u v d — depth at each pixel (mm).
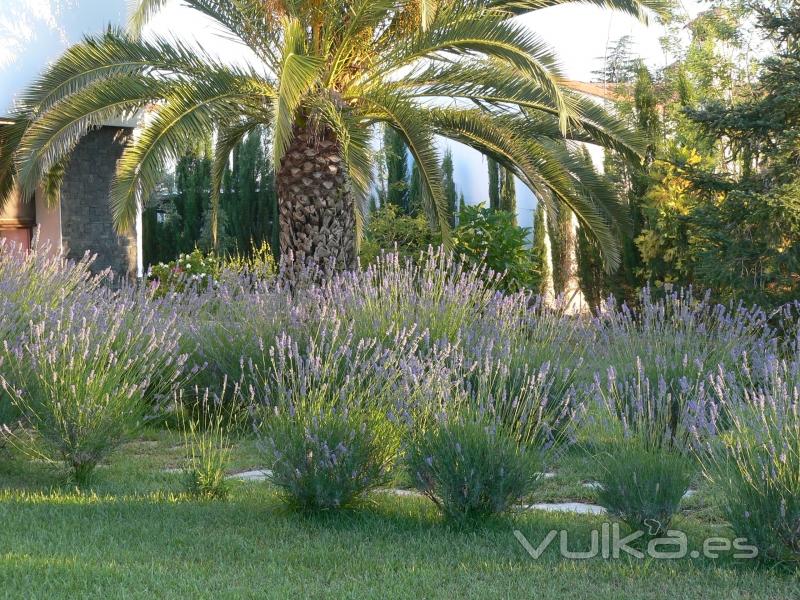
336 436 5488
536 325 8422
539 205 18734
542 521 5367
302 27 11594
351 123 11398
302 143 12141
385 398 5992
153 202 24453
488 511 5262
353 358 7840
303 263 12094
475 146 13000
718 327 8117
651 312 8039
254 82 11695
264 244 17062
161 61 11484
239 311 9078
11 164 13305
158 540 4906
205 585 4102
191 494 5988
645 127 16859
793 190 13133
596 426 5711
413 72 12016
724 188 14414
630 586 4191
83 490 6188
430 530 5184
